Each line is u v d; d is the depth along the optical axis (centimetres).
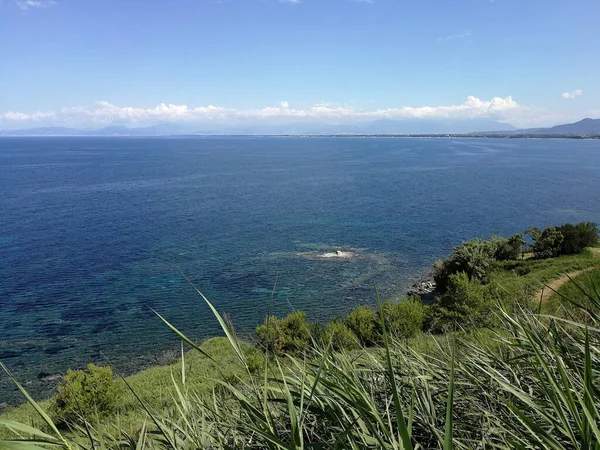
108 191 10681
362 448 197
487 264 4056
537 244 4953
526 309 352
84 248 5597
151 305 3778
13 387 2536
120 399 1491
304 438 248
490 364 301
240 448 238
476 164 17550
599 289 298
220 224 6994
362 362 335
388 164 17762
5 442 181
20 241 5928
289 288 4184
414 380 269
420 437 236
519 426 226
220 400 299
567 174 14012
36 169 16125
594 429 146
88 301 3875
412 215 7762
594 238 4800
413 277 4559
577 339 294
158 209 8319
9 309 3700
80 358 2898
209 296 3978
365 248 5622
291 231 6488
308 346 327
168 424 273
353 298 3953
